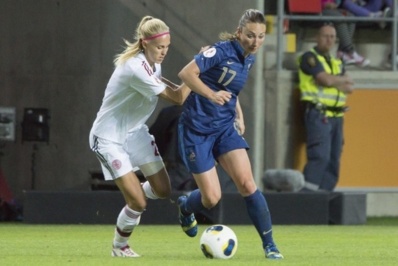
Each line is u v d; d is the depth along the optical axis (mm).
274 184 53562
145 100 30062
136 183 30172
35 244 37375
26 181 62094
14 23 62219
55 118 61594
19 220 56062
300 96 57062
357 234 45062
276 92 57500
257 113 57188
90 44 60875
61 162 61500
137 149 30500
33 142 61844
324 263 29109
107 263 28422
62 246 36344
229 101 29828
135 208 30312
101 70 60781
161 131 53156
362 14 59844
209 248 30031
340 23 59625
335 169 56562
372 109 58406
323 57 55906
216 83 29750
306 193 52219
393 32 59625
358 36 61156
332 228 49781
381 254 33312
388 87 58500
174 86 31141
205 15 58062
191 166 30250
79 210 51656
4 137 61844
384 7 60219
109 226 50031
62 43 61438
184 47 58469
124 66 29562
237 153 29891
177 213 51094
